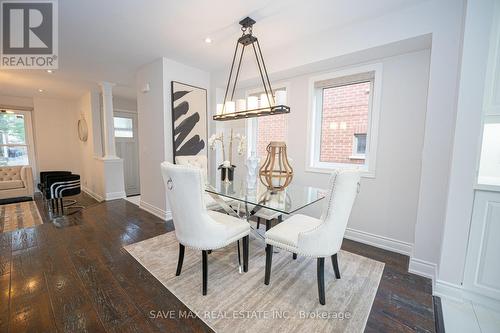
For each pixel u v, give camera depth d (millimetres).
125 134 5691
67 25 2299
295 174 3207
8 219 3525
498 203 1583
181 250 1931
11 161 5461
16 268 2072
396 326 1452
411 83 2289
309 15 2135
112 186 4742
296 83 3121
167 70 3230
